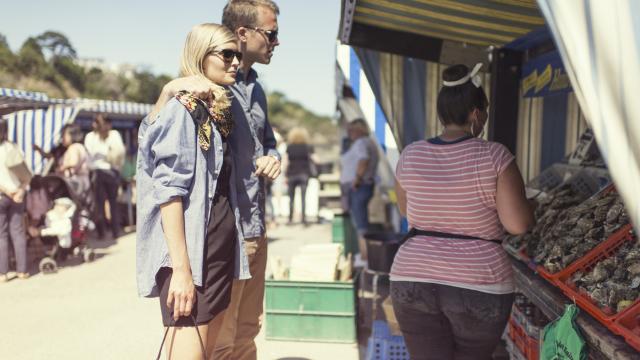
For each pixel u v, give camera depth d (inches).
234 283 109.6
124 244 404.8
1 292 268.4
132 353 186.7
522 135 174.9
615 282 93.0
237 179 107.9
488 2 130.3
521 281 125.9
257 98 115.4
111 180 422.6
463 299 92.9
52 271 312.3
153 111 94.1
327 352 188.5
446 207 95.8
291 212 535.5
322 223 542.6
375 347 165.0
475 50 173.5
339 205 638.5
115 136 423.8
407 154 102.2
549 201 143.4
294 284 200.2
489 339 95.7
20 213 294.2
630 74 46.0
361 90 195.0
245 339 121.8
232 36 98.0
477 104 98.0
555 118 176.6
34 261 335.9
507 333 152.8
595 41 49.0
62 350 189.9
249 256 111.5
